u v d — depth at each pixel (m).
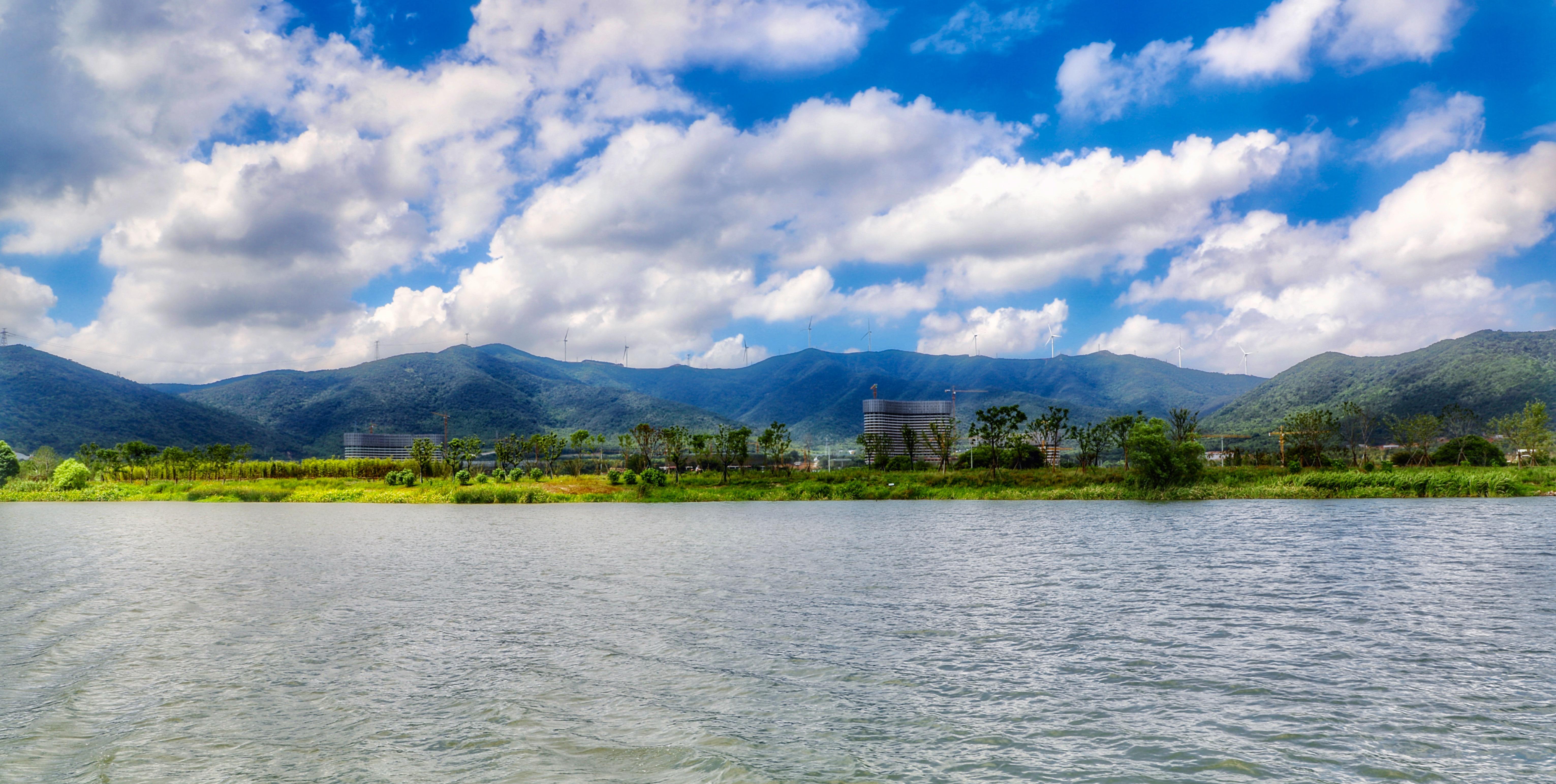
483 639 27.91
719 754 16.89
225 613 33.06
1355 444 167.88
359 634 28.84
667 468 180.12
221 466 176.50
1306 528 69.50
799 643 27.12
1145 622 30.52
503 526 82.00
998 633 28.67
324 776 15.70
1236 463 167.88
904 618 31.66
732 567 47.97
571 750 17.11
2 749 17.12
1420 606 33.53
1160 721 18.89
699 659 24.86
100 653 25.83
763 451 170.88
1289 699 20.50
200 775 15.74
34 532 75.44
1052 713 19.53
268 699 20.73
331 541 65.75
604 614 32.78
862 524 81.94
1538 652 25.33
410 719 19.17
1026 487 130.00
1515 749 16.89
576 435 177.25
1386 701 20.31
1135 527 73.88
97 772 15.89
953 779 15.53
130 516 100.31
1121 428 148.38
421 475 164.12
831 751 17.06
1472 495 112.88
